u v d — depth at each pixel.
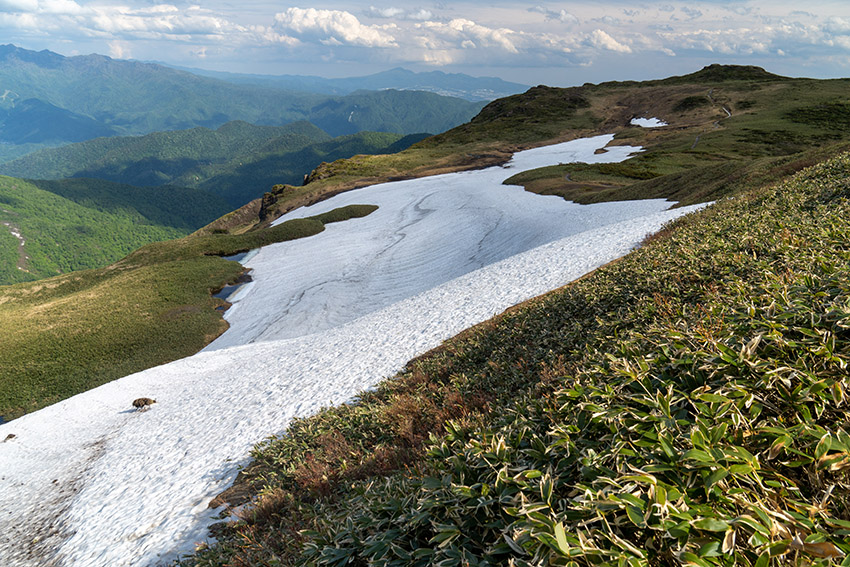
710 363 3.11
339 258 64.81
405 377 14.35
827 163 18.38
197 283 62.12
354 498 4.91
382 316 27.20
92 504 14.52
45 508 15.70
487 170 111.69
